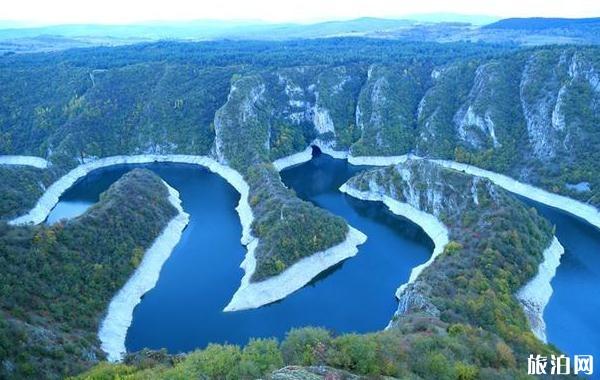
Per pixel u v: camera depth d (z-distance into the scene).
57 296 104.56
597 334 104.19
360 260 137.25
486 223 132.25
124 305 113.94
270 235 134.00
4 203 169.25
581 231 157.12
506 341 84.50
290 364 63.06
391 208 173.50
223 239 149.50
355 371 62.03
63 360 80.62
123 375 68.06
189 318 111.62
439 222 153.00
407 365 65.75
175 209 161.50
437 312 91.19
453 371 65.06
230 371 56.94
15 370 72.69
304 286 124.00
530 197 186.88
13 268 102.50
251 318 111.69
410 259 138.12
